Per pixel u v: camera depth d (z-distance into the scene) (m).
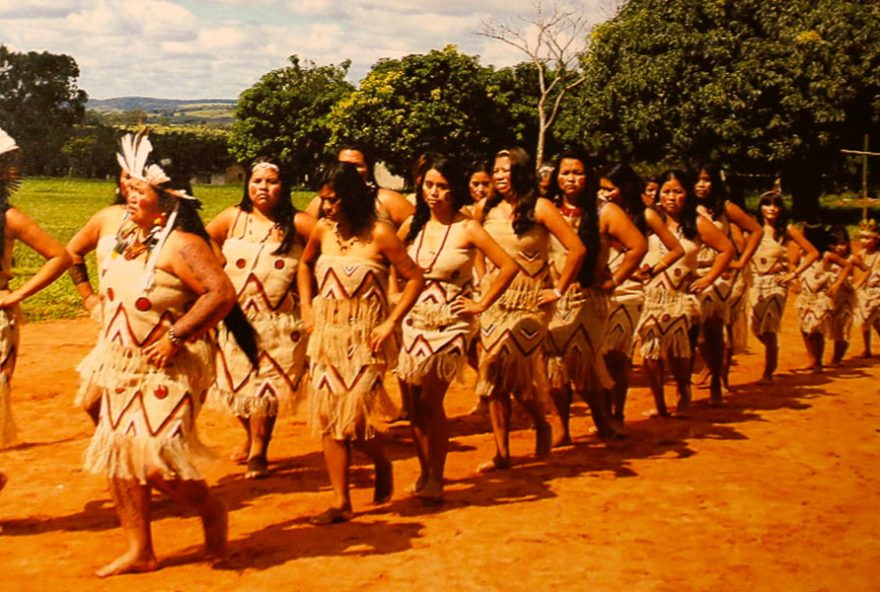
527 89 64.44
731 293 9.57
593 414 8.24
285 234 7.18
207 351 5.28
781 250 10.62
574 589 5.13
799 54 34.69
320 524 6.14
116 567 5.30
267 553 5.63
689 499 6.66
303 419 9.05
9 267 6.18
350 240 6.09
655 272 8.47
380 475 6.49
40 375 11.02
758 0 36.03
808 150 35.97
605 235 7.65
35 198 60.06
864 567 5.46
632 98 37.34
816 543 5.83
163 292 5.09
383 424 8.77
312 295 6.88
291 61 86.12
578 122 40.06
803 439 8.33
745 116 35.34
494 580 5.24
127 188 5.23
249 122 84.88
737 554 5.64
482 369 7.18
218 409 7.16
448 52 62.72
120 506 5.30
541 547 5.73
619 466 7.49
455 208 6.58
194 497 5.31
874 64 35.56
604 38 38.59
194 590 5.10
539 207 6.98
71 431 8.58
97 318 6.62
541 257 7.05
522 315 7.06
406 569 5.39
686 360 9.14
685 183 8.86
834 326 11.73
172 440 5.09
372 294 6.07
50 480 7.11
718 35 35.41
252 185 7.20
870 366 12.02
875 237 12.57
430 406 6.50
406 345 6.49
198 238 5.16
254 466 7.22
